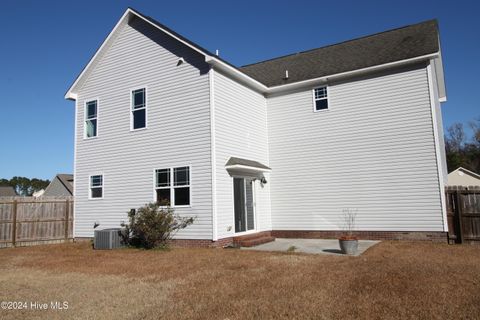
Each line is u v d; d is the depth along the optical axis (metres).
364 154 14.69
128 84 15.64
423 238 13.30
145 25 15.42
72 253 12.80
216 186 13.14
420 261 9.29
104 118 16.16
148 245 13.27
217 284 7.46
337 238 14.96
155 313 5.79
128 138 15.33
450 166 50.81
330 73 15.45
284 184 16.36
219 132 13.62
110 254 12.21
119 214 15.24
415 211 13.53
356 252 11.13
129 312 5.88
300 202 15.91
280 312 5.63
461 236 12.73
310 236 15.55
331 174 15.32
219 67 13.86
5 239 15.20
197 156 13.48
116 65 16.09
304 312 5.59
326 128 15.60
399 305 5.79
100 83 16.50
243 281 7.63
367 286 6.91
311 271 8.41
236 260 10.19
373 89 14.73
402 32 16.89
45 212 16.30
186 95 14.00
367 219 14.41
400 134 14.04
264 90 16.67
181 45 14.37
